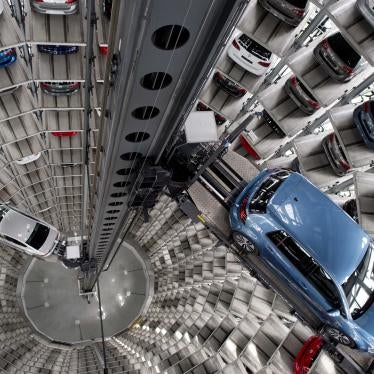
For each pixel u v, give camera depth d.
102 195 8.03
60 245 17.62
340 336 9.23
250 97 12.84
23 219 16.62
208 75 4.66
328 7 7.98
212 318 17.61
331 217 9.05
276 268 9.33
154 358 18.27
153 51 3.91
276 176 9.62
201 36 3.95
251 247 9.43
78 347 23.38
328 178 11.34
